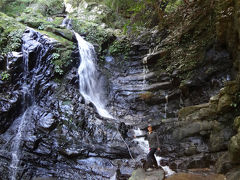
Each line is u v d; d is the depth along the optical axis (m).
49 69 10.57
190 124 7.52
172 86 10.61
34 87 9.81
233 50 8.19
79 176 6.82
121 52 14.03
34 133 7.97
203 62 9.51
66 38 12.67
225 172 5.71
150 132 6.80
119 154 7.68
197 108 7.63
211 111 7.10
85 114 9.16
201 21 10.28
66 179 6.75
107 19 17.94
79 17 17.53
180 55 10.76
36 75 10.16
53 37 11.89
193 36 10.52
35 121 8.43
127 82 12.10
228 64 8.64
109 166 7.20
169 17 12.95
